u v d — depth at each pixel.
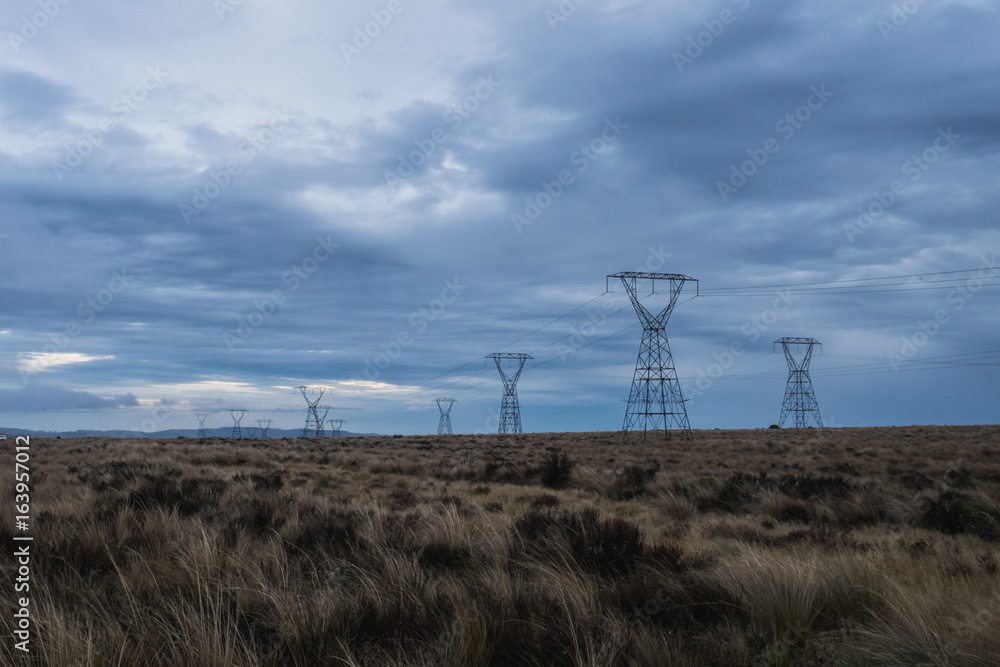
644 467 30.20
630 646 5.10
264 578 6.81
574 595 6.31
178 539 8.67
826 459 38.03
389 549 8.24
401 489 21.44
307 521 10.55
